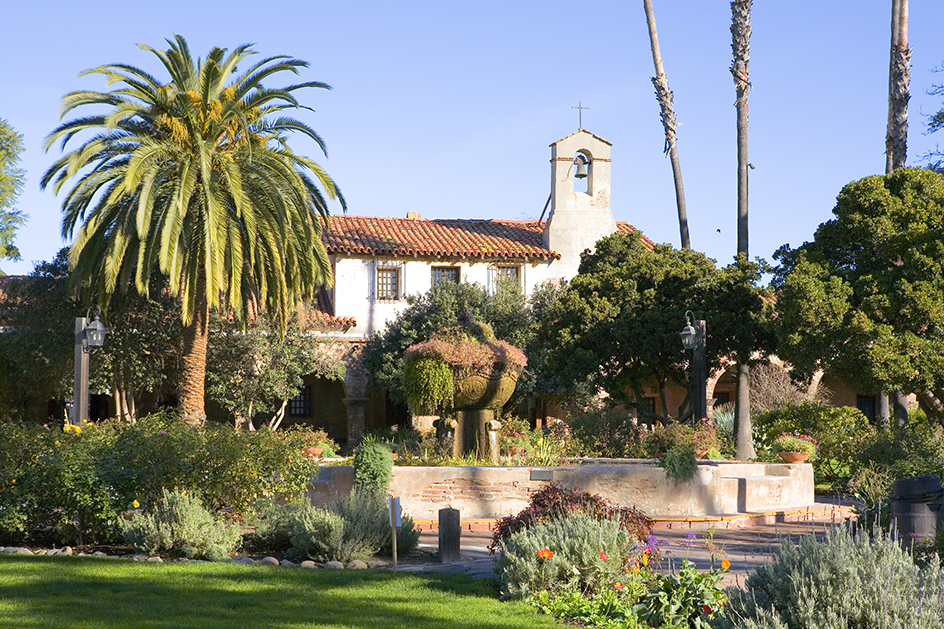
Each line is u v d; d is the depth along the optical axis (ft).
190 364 70.79
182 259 65.67
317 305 105.81
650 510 53.26
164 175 66.90
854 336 66.59
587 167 114.83
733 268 83.15
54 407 103.60
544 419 111.96
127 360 85.10
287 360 91.71
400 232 111.14
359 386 102.89
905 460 61.93
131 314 85.35
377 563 35.37
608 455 67.05
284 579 29.96
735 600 20.72
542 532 29.30
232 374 89.35
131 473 37.11
